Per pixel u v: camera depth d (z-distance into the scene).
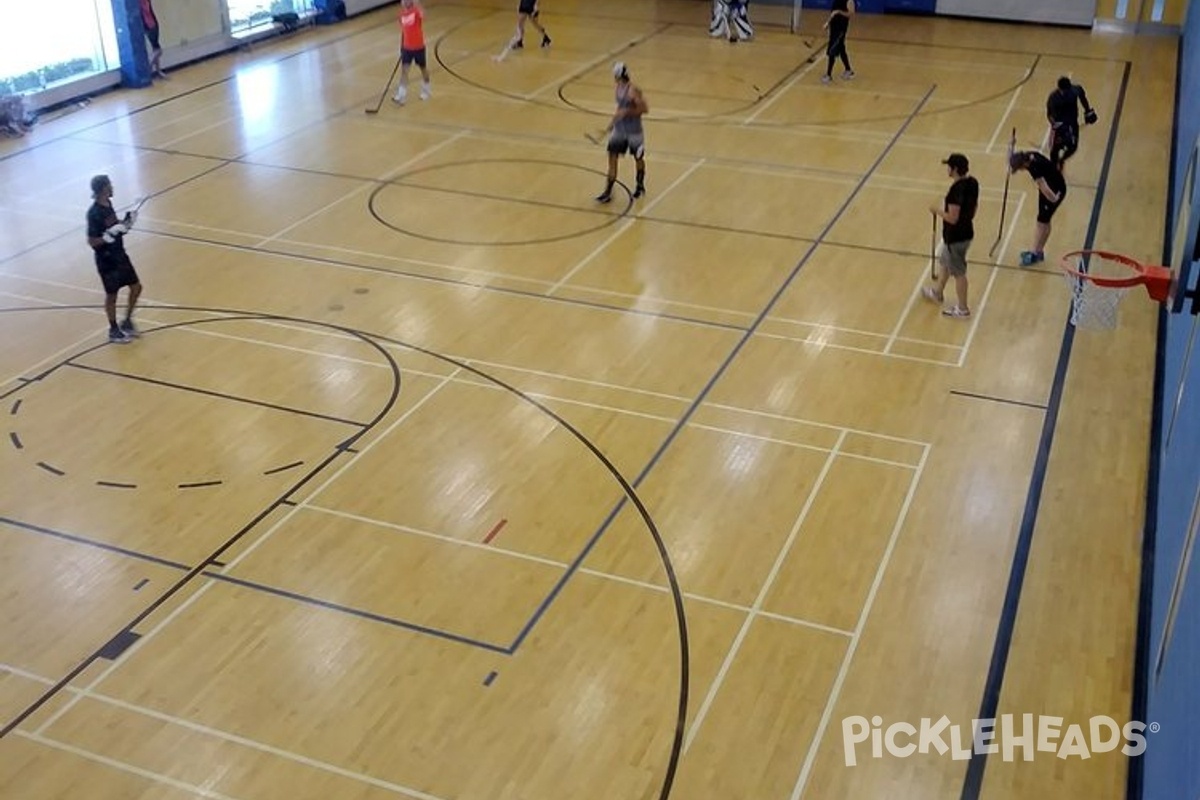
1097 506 8.52
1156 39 22.31
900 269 12.37
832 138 16.50
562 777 6.27
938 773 6.30
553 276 12.16
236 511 8.48
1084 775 6.27
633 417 9.65
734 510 8.49
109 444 9.27
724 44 21.80
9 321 11.20
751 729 6.59
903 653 7.15
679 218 13.66
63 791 6.18
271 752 6.43
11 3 16.86
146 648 7.19
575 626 7.38
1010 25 23.44
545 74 19.61
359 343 10.80
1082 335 10.98
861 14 24.41
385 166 15.32
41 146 16.03
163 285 11.94
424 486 8.75
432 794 6.16
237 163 15.43
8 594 7.65
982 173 15.05
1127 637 7.28
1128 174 15.04
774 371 10.35
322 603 7.57
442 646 7.21
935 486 8.76
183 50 19.89
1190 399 7.32
